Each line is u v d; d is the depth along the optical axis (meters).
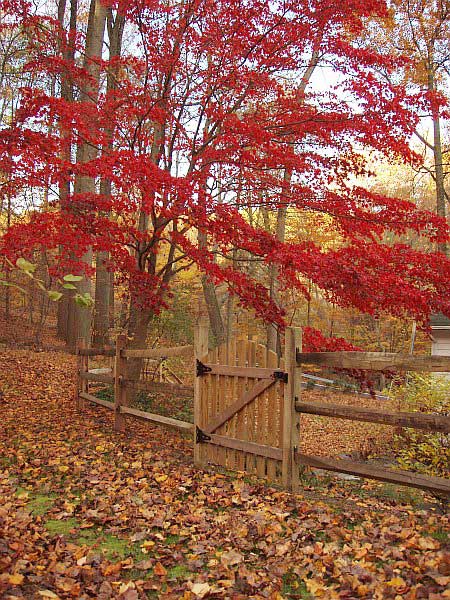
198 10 8.72
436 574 3.48
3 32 16.64
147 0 8.59
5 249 7.26
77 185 12.65
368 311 7.87
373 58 8.58
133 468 6.46
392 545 4.12
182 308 14.84
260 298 8.60
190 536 4.41
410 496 6.28
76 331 16.23
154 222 9.03
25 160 7.68
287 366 5.59
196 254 8.54
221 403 6.43
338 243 19.83
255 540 4.32
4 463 6.50
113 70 11.20
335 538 4.30
